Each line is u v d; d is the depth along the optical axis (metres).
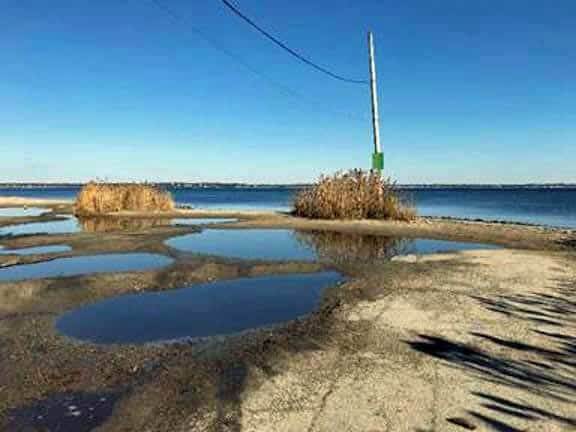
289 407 4.34
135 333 6.39
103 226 20.86
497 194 118.56
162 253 12.47
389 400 4.45
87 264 11.02
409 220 22.11
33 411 4.38
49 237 16.02
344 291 8.39
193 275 9.77
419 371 5.07
